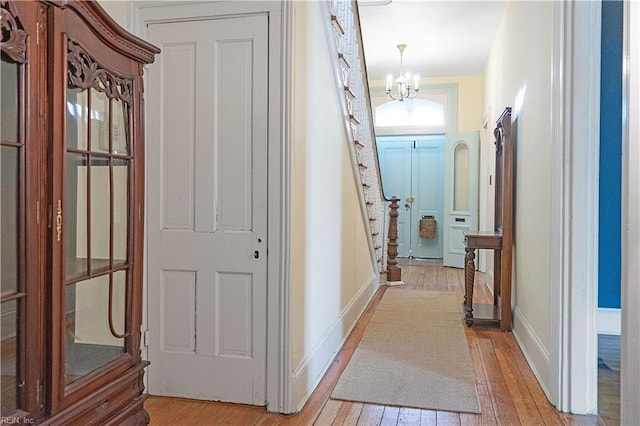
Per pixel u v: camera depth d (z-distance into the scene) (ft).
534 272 10.09
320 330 9.50
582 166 7.77
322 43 9.61
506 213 12.50
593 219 7.77
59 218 3.67
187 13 7.94
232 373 7.91
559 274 7.89
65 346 3.81
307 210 8.60
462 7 16.29
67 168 3.92
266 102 7.73
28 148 3.41
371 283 16.60
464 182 24.16
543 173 9.40
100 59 4.19
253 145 7.79
